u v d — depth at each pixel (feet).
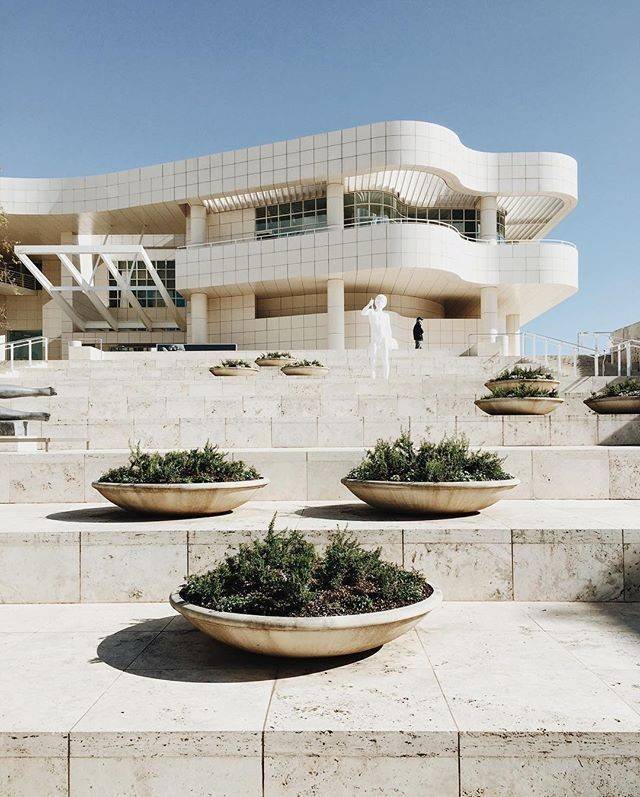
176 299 143.23
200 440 33.91
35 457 25.70
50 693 11.50
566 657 13.26
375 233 106.93
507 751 9.83
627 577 17.71
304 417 39.40
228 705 10.93
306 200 123.44
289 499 25.80
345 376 66.39
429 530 17.98
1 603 18.07
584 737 9.79
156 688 11.73
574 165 118.11
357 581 13.65
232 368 63.57
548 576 17.83
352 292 122.42
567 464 26.23
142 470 21.13
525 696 11.19
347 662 13.03
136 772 10.00
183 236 143.54
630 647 13.88
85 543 18.17
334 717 10.41
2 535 18.19
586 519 19.93
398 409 39.17
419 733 9.89
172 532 18.13
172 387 50.06
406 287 118.83
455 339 121.08
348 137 108.78
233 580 13.60
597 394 37.50
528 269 114.93
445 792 9.83
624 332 75.92
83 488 25.67
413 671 12.48
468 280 113.09
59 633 15.23
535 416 33.40
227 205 126.11
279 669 12.66
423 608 12.94
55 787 10.02
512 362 73.77
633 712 10.51
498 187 115.44
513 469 26.35
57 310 143.84
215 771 9.97
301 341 120.98
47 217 130.11
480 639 14.49
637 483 26.12
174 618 16.51
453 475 19.98
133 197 124.06
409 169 107.65
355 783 9.89
